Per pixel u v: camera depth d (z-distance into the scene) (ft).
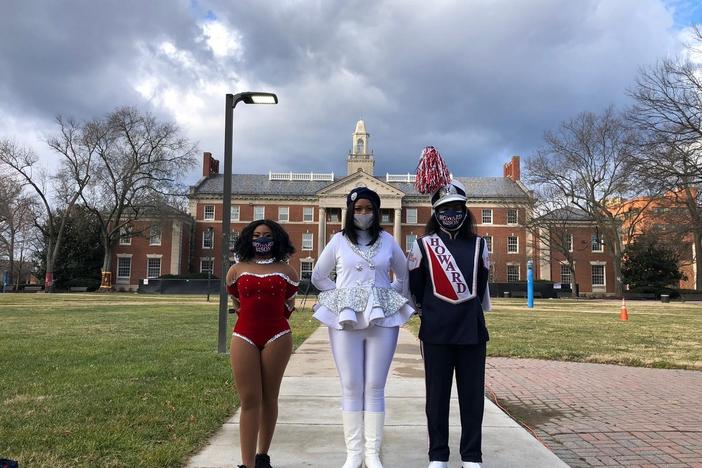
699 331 50.29
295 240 211.00
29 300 99.55
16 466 10.44
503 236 206.80
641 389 24.17
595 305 114.32
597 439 16.52
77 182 163.73
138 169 168.96
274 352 12.29
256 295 12.33
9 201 161.79
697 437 16.75
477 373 12.17
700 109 94.84
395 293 12.41
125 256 196.44
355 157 225.35
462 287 12.01
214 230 212.43
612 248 168.76
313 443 15.10
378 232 12.64
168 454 13.46
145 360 28.30
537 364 31.09
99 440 14.42
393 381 24.59
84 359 28.45
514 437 15.93
